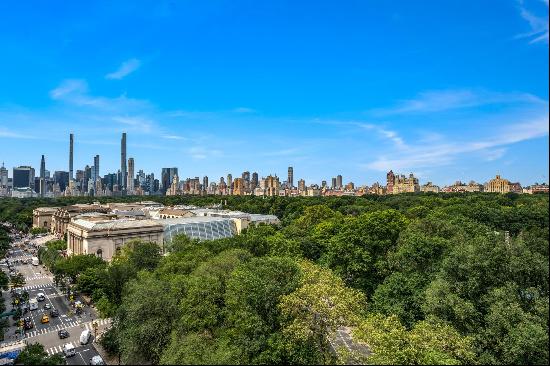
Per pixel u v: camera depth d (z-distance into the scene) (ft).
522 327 226.17
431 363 208.74
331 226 528.22
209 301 274.36
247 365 226.58
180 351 224.53
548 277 252.62
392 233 426.92
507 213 463.42
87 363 298.15
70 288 515.91
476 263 270.67
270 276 279.90
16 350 314.14
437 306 265.34
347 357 233.14
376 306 322.14
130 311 278.46
